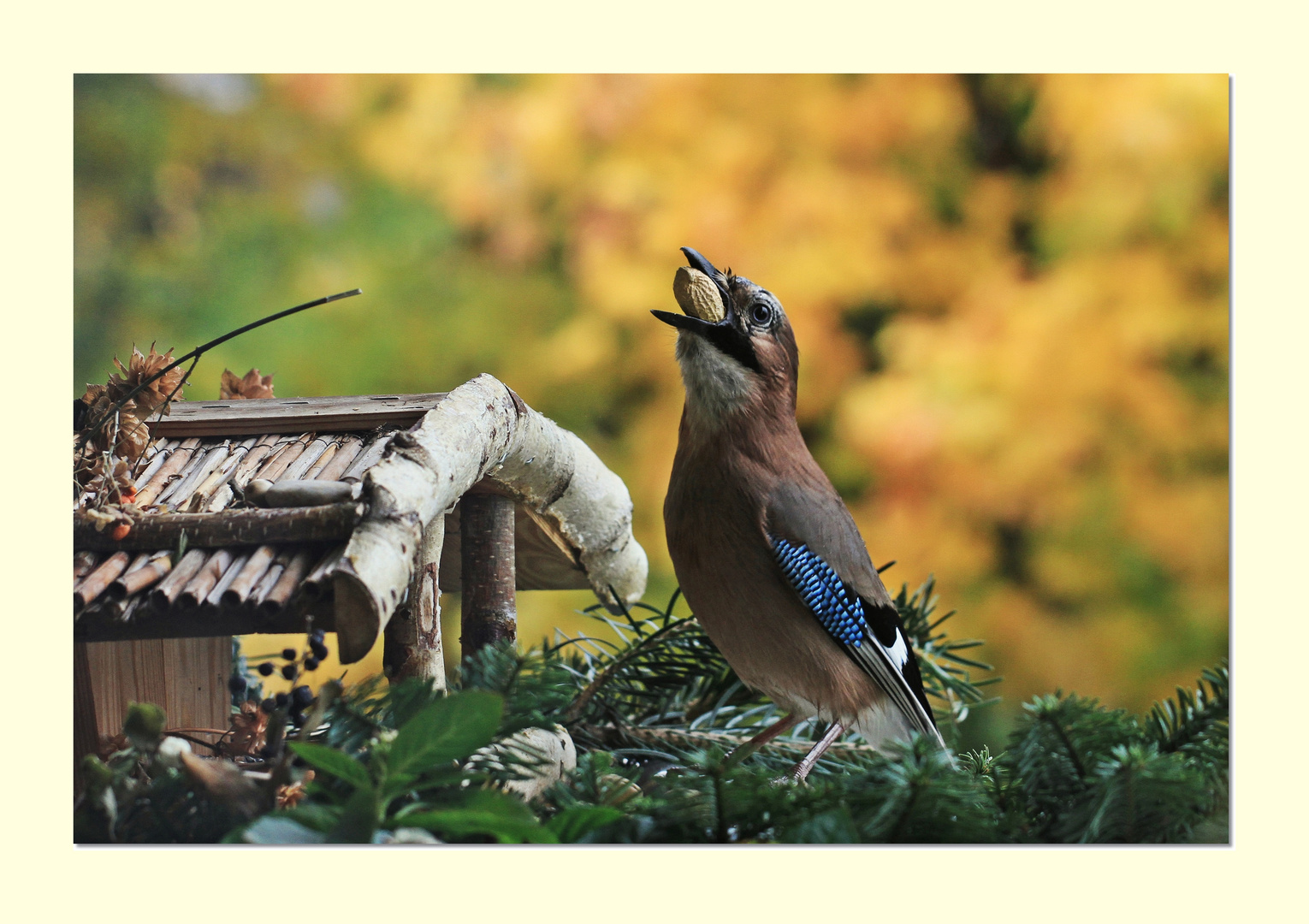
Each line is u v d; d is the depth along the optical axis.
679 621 4.75
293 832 2.84
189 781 3.02
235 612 3.21
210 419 4.23
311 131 12.18
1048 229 11.35
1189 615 10.95
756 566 4.59
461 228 12.15
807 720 4.93
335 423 4.20
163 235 12.00
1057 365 10.97
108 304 11.73
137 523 3.43
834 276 11.32
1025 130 11.68
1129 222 11.12
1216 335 10.93
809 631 4.60
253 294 11.95
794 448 4.78
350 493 3.63
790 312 11.37
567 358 11.73
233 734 4.13
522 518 5.12
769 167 11.59
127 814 3.04
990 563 11.16
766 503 4.59
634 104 11.72
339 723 3.19
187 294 11.84
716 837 3.16
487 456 4.13
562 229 11.95
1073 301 11.03
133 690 4.14
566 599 10.22
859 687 4.68
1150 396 10.90
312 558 3.31
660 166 11.68
